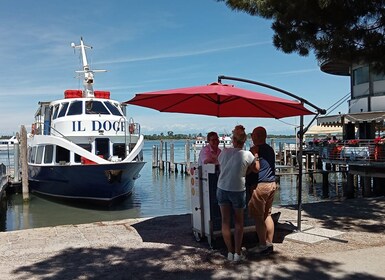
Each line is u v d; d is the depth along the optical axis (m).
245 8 9.04
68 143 16.61
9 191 23.45
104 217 16.23
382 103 24.77
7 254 6.14
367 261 5.51
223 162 5.58
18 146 24.11
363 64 9.34
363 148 19.58
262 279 4.91
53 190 18.72
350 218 8.44
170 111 7.66
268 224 5.95
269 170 5.82
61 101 18.20
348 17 8.01
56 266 5.56
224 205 5.63
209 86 5.99
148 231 7.50
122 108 19.52
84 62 20.91
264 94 6.14
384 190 19.47
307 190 25.16
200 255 5.92
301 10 8.10
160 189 25.95
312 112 6.67
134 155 17.36
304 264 5.42
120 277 5.12
